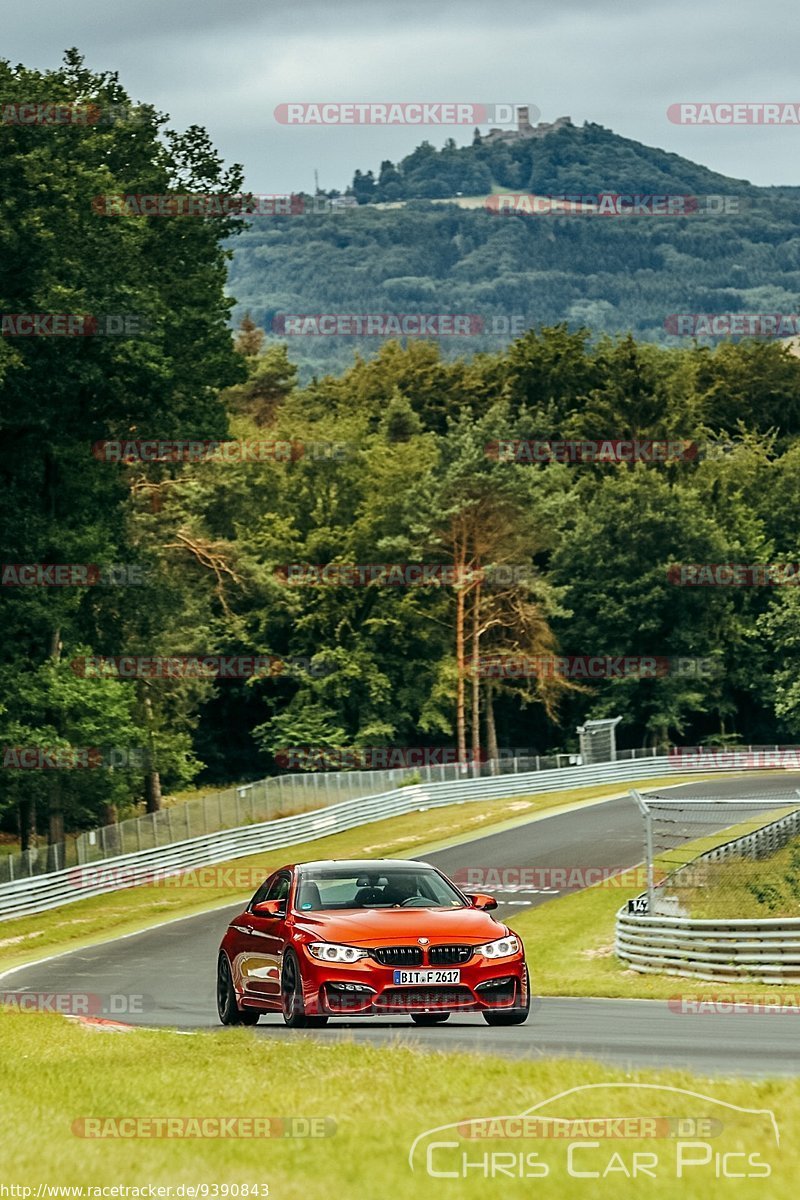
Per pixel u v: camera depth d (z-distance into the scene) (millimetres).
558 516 132625
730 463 158750
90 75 72312
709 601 142125
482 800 104688
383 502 134750
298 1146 11625
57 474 72500
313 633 133250
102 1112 14172
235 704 140875
